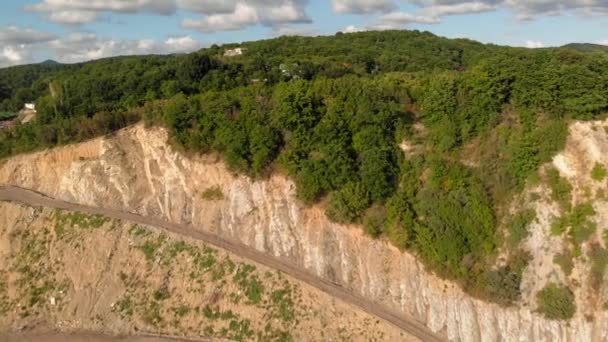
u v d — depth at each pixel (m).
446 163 57.31
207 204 66.44
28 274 62.78
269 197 63.41
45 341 56.66
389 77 73.94
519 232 50.97
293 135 63.91
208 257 60.59
